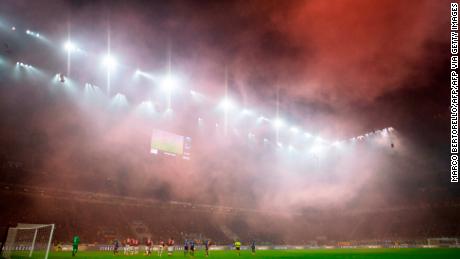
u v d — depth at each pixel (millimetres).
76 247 28203
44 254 28391
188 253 36875
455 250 41156
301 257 29641
